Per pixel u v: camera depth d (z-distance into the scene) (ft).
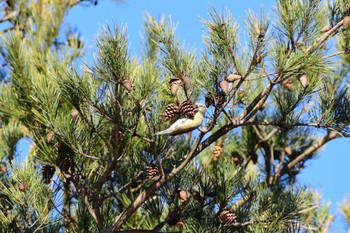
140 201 15.15
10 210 15.75
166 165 15.71
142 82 14.52
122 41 14.42
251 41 14.55
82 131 14.93
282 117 15.11
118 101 14.56
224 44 14.56
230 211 15.61
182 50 14.61
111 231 15.25
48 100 14.85
